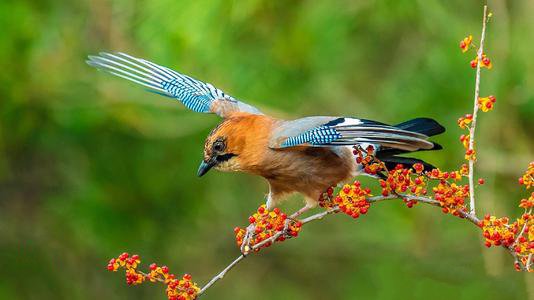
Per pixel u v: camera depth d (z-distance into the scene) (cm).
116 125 1389
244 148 1012
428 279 1673
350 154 1005
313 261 1745
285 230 895
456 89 1346
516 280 1622
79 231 1481
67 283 1573
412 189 862
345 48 1392
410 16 1354
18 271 1560
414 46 1407
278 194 1048
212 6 1258
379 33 1420
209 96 1103
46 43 1341
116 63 1120
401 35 1419
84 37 1348
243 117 1031
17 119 1350
